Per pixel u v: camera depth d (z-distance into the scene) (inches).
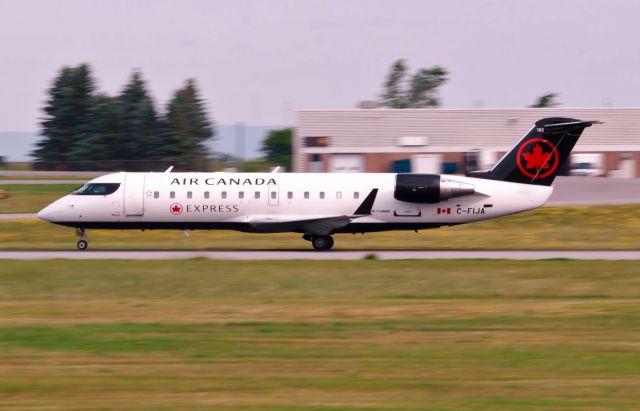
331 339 3508.9
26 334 3587.6
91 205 6584.6
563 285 5132.9
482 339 3511.3
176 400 2539.4
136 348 3314.5
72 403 2509.8
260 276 5305.1
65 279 5260.8
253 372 2923.2
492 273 5383.9
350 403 2502.5
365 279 5255.9
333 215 6540.4
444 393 2628.0
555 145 6565.0
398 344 3408.0
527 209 6599.4
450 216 6574.8
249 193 6540.4
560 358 3142.2
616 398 2564.0
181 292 5024.6
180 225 6614.2
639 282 5191.9
